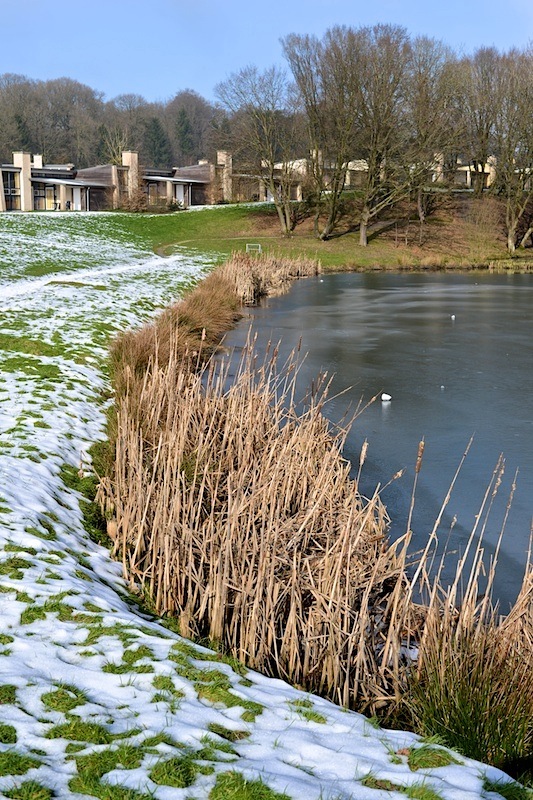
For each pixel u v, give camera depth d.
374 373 16.03
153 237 51.41
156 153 110.06
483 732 4.31
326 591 5.45
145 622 5.31
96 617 5.09
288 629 5.20
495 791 3.61
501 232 55.16
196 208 60.94
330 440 9.05
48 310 18.42
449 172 60.38
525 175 51.88
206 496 7.30
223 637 5.52
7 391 10.97
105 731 3.75
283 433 8.75
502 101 53.25
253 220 56.59
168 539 5.92
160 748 3.63
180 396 9.53
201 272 33.00
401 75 48.84
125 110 115.38
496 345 19.69
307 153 53.19
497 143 56.28
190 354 14.91
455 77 53.78
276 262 38.28
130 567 6.45
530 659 4.79
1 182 58.38
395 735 4.17
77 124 105.81
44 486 7.69
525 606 5.06
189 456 8.00
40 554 6.04
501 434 11.71
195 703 4.20
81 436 9.67
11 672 4.25
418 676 4.88
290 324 22.80
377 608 5.72
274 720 4.12
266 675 5.13
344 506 6.76
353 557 5.80
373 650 5.22
